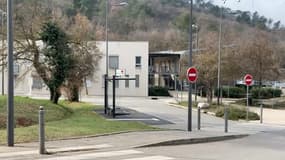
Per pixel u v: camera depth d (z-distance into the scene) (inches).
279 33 3255.4
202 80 1947.6
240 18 3267.7
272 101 2317.9
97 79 2406.5
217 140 767.7
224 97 2773.1
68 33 1371.8
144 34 4185.5
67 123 875.4
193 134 776.3
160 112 1445.6
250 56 2132.1
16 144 585.3
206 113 1487.5
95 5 3356.3
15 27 1279.5
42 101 1257.4
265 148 677.3
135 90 2965.1
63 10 1706.4
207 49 2064.5
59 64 1280.8
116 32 4035.4
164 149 608.7
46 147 564.4
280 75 2364.7
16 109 983.6
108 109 1256.8
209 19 3262.8
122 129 806.5
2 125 796.6
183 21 4128.9
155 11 4389.8
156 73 3356.3
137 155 535.2
